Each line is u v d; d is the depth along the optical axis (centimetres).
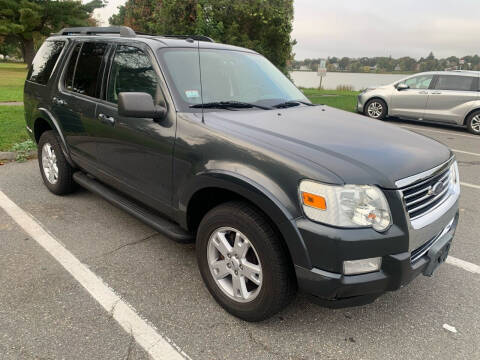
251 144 244
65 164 435
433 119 1106
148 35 388
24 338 238
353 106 1375
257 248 237
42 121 464
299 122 296
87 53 396
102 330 248
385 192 218
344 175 215
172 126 286
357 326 263
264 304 242
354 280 213
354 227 211
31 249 343
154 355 230
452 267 342
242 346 240
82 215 415
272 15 1449
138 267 323
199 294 290
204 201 288
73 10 4488
